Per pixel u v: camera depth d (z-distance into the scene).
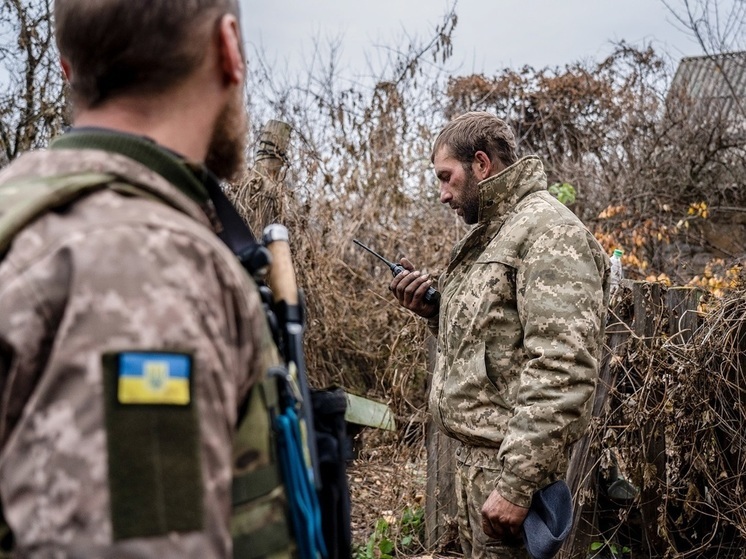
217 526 0.78
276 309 1.12
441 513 3.71
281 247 1.17
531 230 2.27
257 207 4.21
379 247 5.52
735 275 4.07
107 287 0.77
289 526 0.97
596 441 3.18
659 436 3.20
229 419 0.83
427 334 4.15
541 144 9.79
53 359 0.75
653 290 3.27
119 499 0.73
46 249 0.79
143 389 0.76
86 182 0.84
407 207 5.70
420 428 4.19
